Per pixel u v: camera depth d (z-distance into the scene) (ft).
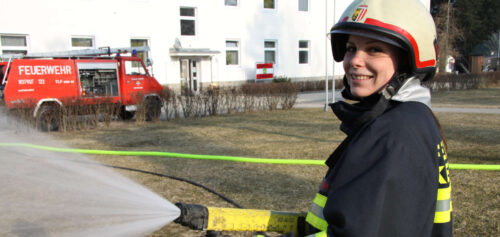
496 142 23.67
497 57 135.74
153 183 15.99
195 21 68.08
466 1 133.49
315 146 23.45
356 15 3.96
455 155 20.52
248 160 18.08
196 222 4.69
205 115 40.32
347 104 4.00
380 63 3.89
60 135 28.99
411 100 3.94
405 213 3.34
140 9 60.85
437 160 3.66
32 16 51.21
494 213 12.48
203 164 19.42
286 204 13.57
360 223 3.26
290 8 79.97
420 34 3.82
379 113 3.80
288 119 36.76
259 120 36.40
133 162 19.81
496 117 35.27
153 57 62.85
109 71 36.50
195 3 67.21
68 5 54.08
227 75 72.69
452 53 108.17
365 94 4.02
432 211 3.51
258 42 76.13
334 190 3.53
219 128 31.60
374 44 3.91
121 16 59.06
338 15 88.63
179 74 65.92
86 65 34.63
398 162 3.36
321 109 45.80
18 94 30.68
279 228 4.75
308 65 84.58
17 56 34.60
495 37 145.79
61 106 30.86
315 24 84.43
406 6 3.88
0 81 31.73
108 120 33.55
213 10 69.56
